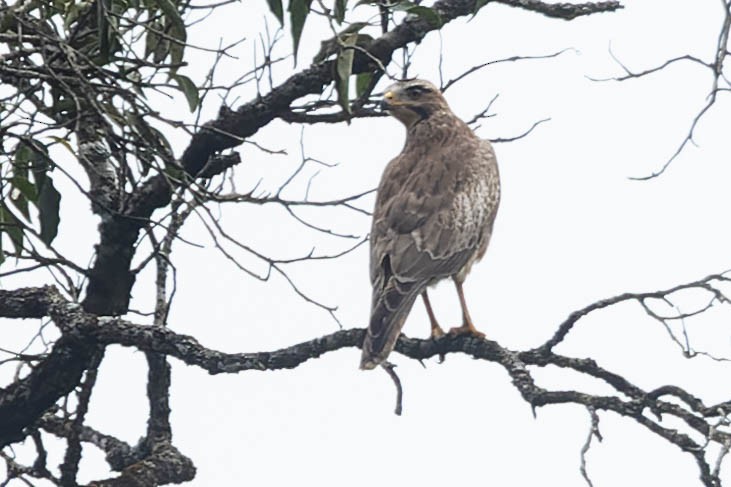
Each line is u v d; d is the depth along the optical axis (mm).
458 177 14016
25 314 11750
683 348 10539
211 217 10539
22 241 11859
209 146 11852
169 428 12484
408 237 13461
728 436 9641
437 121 14578
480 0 11781
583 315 10812
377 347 11344
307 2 10844
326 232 11086
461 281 13711
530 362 11047
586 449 9969
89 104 10875
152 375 12484
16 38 10656
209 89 11609
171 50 11820
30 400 11711
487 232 14070
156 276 12438
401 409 11703
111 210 10992
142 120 11133
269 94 11805
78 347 11484
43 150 11227
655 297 10727
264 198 10898
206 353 11195
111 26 10633
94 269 11984
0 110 10891
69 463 11711
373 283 13375
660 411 10031
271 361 11133
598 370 10805
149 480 11961
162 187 11742
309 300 11188
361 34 12188
